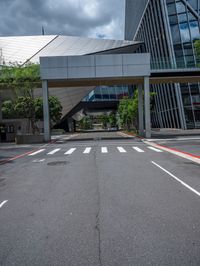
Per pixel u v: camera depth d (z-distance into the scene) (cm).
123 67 2964
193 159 1352
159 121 5734
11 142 3294
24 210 581
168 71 3325
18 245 410
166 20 4512
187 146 1984
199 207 578
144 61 2950
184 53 4372
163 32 4672
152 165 1166
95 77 2972
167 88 4916
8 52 6488
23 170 1130
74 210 571
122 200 637
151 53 5650
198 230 453
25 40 6888
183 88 4428
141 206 588
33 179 923
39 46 6700
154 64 3541
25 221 513
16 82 3084
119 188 755
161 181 839
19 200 661
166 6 4522
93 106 7862
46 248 397
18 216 543
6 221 516
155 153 1633
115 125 9475
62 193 717
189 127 4403
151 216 524
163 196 667
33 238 434
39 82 3088
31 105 3728
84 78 3003
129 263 350
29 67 3167
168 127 5175
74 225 486
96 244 407
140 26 6556
